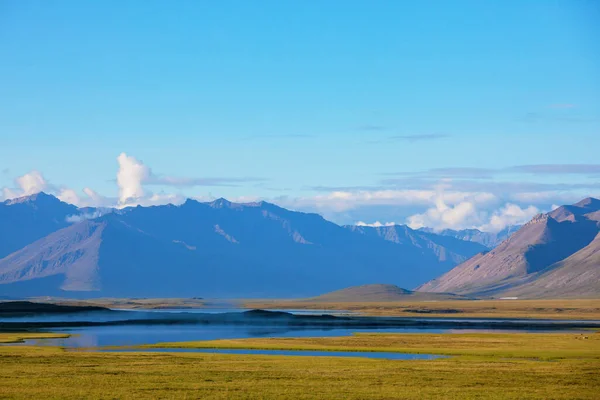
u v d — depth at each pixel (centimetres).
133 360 11575
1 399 7875
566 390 8744
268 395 8269
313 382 9231
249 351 13688
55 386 8762
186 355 12475
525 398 8219
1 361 11312
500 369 10544
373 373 10075
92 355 12350
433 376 9788
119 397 8062
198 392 8419
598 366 10975
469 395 8375
